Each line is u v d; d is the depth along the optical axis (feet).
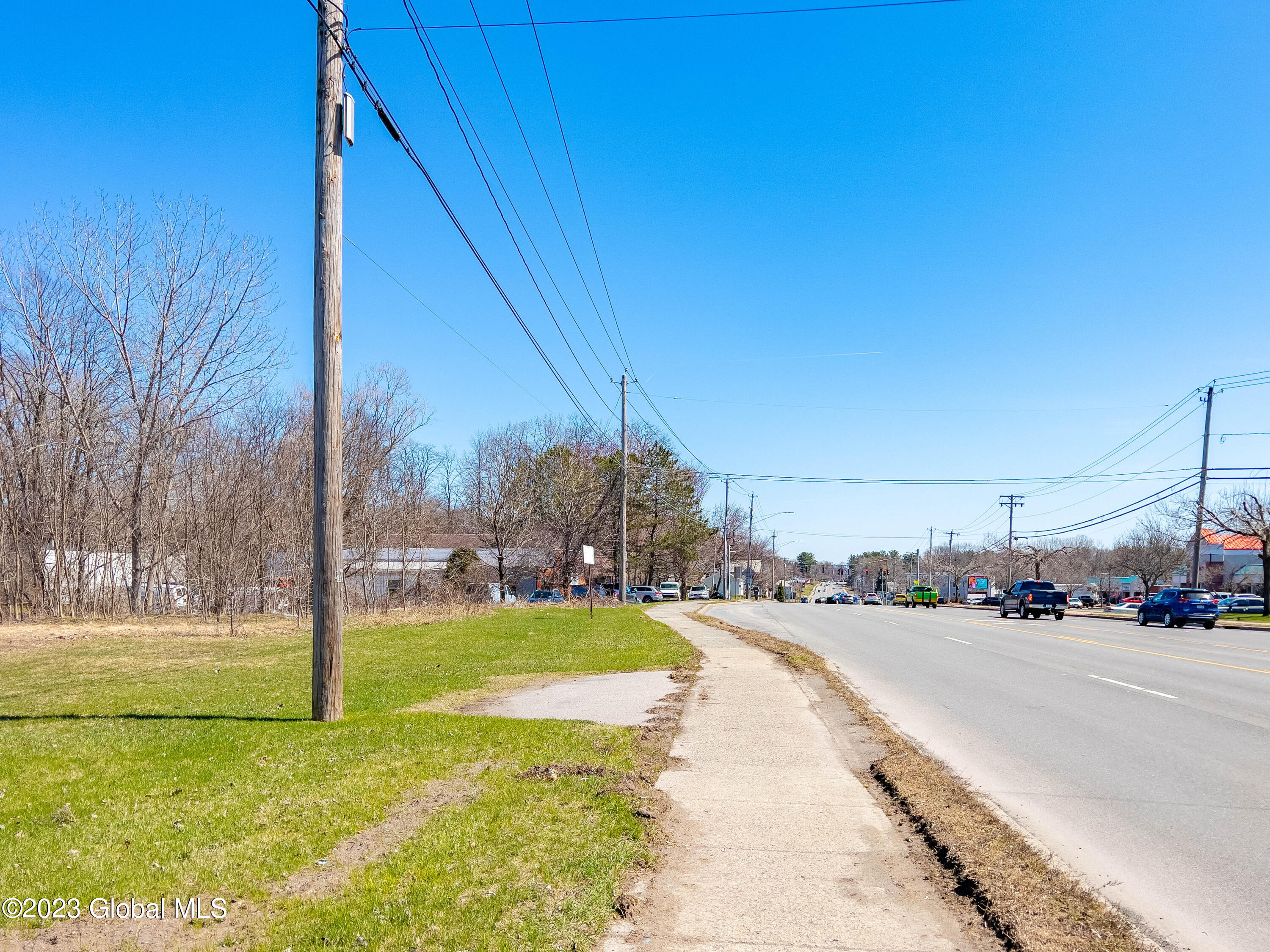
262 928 14.93
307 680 48.70
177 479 112.88
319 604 33.42
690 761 27.76
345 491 130.31
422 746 28.73
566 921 14.94
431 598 137.49
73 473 103.50
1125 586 336.29
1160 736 33.50
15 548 96.53
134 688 44.86
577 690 43.47
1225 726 35.68
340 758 26.99
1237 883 17.66
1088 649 74.38
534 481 219.82
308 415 126.93
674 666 53.62
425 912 15.30
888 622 119.96
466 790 23.47
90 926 15.05
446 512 249.34
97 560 106.73
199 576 98.17
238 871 17.49
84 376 104.63
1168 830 21.22
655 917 15.57
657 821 20.84
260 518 110.32
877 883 17.37
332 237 32.48
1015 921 15.11
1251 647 79.87
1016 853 18.48
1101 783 25.93
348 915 15.26
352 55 32.04
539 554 215.92
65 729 32.24
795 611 158.30
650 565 261.44
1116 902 16.61
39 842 19.12
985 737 33.24
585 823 20.49
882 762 27.25
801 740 31.04
